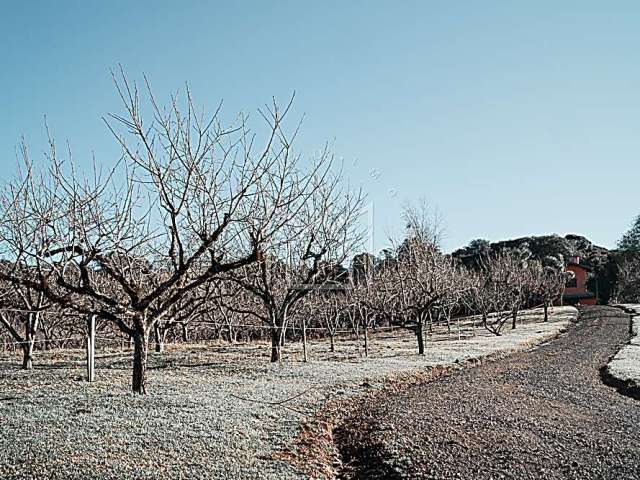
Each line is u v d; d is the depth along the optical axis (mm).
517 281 61594
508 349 39312
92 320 20672
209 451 12820
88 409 15711
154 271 25531
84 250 18594
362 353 34562
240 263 19438
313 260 29312
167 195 18547
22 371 22984
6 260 22609
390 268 44781
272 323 29141
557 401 21844
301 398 19594
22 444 12312
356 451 15289
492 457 14203
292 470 12328
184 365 26281
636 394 23547
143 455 12180
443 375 28844
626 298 90750
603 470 13133
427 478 12734
